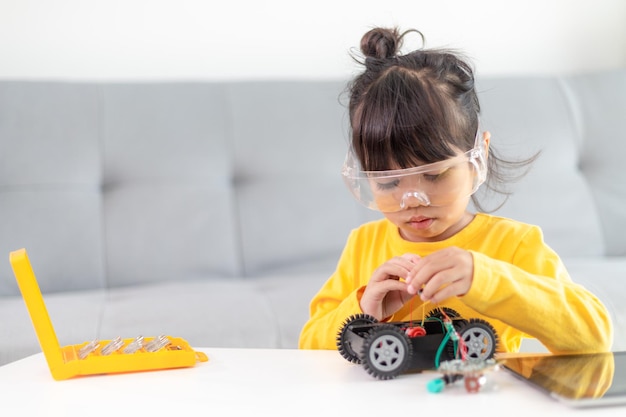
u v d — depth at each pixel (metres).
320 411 0.64
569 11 2.39
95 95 1.97
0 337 1.38
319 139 2.01
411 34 2.31
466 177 0.89
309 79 2.11
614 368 0.73
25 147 1.87
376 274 0.90
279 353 0.87
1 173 1.85
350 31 2.30
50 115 1.91
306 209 1.95
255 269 1.92
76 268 1.83
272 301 1.57
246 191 1.95
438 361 0.75
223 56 2.24
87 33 2.16
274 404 0.67
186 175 1.93
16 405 0.69
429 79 0.96
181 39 2.22
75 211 1.85
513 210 1.98
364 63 1.09
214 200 1.92
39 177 1.86
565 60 2.40
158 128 1.96
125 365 0.79
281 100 2.04
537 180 2.03
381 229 1.18
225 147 1.98
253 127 2.00
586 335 0.82
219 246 1.90
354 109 1.02
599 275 1.67
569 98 2.14
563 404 0.64
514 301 0.79
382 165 0.93
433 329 0.84
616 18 2.41
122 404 0.69
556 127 2.09
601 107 2.13
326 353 0.86
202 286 1.75
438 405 0.65
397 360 0.73
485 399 0.66
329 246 1.94
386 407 0.65
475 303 0.78
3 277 1.78
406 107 0.92
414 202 0.88
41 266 1.81
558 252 1.99
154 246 1.87
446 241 1.06
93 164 1.90
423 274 0.77
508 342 1.04
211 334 1.43
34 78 2.14
